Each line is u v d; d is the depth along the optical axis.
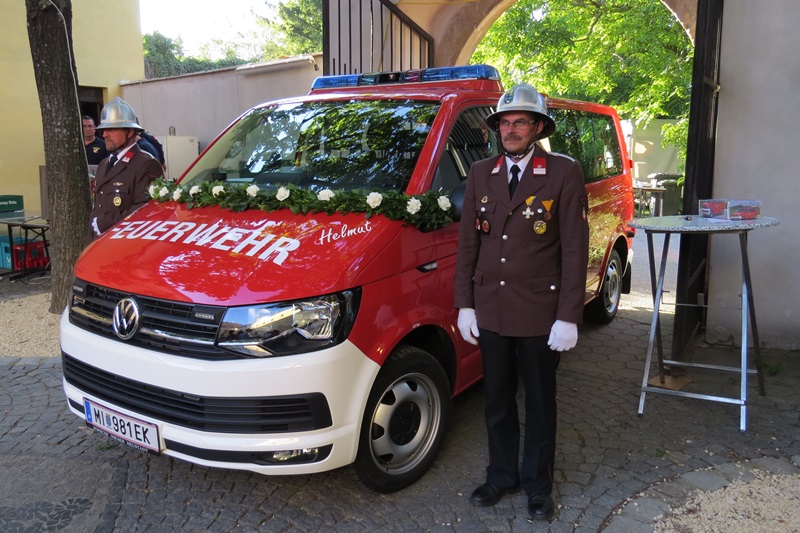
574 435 3.83
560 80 13.96
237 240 3.11
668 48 11.91
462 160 3.80
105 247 3.37
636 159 16.70
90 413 3.08
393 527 2.96
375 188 3.54
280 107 4.49
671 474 3.38
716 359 5.01
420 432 3.29
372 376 2.87
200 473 3.43
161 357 2.75
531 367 2.95
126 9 11.39
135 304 2.88
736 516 3.00
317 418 2.69
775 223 3.85
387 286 3.01
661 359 4.48
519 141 2.81
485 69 4.36
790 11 4.72
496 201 2.91
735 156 5.04
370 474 3.03
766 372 4.73
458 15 7.99
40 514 3.06
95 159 8.05
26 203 9.84
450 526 2.96
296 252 2.94
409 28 7.73
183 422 2.74
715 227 3.77
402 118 3.90
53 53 5.82
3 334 5.71
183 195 3.71
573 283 2.79
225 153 4.32
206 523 3.00
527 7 13.28
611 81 13.77
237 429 2.66
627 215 6.29
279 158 4.05
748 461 3.50
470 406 4.25
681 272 4.50
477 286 3.02
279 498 3.19
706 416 4.06
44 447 3.72
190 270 2.92
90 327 3.12
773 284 5.09
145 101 11.27
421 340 3.48
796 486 3.23
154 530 2.95
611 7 12.48
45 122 5.98
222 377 2.62
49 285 7.60
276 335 2.66
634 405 4.25
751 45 4.86
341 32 7.93
